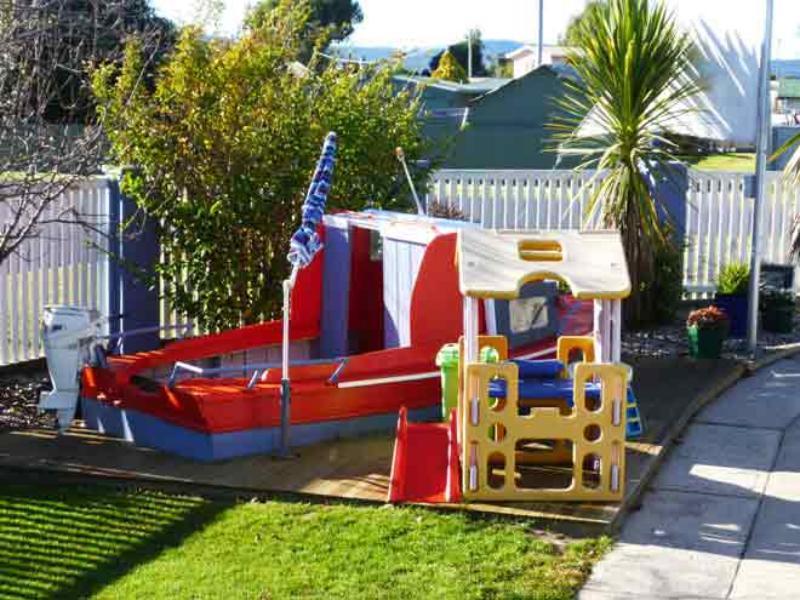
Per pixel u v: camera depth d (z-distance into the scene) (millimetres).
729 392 9734
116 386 8219
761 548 6586
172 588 5922
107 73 9508
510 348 8688
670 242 12078
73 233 10367
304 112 10156
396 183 10836
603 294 7180
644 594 5996
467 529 6688
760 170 10734
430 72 40750
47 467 7535
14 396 9258
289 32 10602
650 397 9258
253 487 7207
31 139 8250
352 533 6617
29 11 8164
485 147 26156
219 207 9883
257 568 6172
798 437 8523
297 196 10078
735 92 11969
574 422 7004
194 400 7617
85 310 8375
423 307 8469
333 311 9078
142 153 9883
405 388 8383
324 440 8086
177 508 7027
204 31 10242
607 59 11258
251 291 10242
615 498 7027
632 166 11328
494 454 7219
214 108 9906
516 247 7391
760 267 11695
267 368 7957
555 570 6195
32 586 5965
